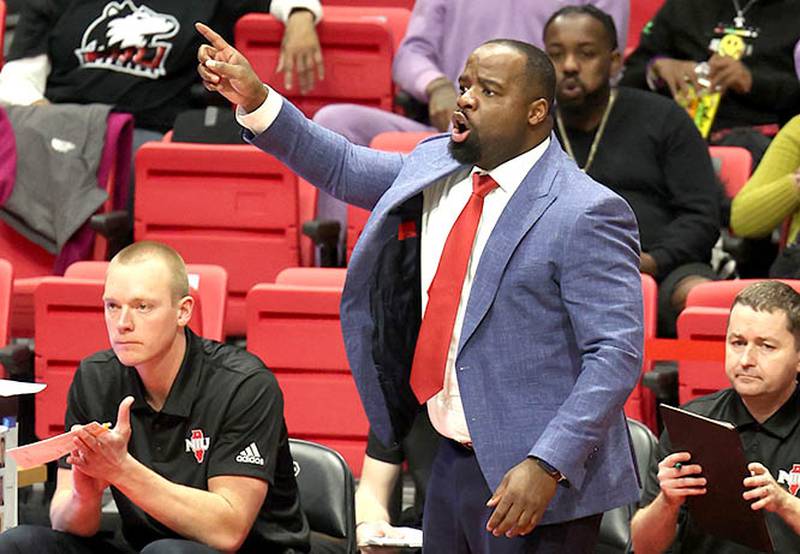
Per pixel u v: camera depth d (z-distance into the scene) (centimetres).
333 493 990
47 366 1312
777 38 1748
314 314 1292
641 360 803
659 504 917
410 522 1107
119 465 868
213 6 1820
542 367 816
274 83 1802
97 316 1302
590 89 1482
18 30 1848
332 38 1783
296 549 959
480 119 824
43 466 1029
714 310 1208
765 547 874
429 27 1731
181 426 938
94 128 1620
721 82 1712
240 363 955
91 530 941
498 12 1703
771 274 1435
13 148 1606
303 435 1305
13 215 1605
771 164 1502
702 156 1507
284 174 1519
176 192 1541
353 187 873
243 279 1541
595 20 1474
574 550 828
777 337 940
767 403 965
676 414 873
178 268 930
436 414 856
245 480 925
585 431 777
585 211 805
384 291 859
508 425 815
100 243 1606
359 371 868
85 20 1825
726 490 871
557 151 845
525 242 816
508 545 833
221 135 1689
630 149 1507
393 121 1703
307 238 1608
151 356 917
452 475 862
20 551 912
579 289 802
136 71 1806
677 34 1789
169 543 891
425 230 862
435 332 834
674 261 1462
